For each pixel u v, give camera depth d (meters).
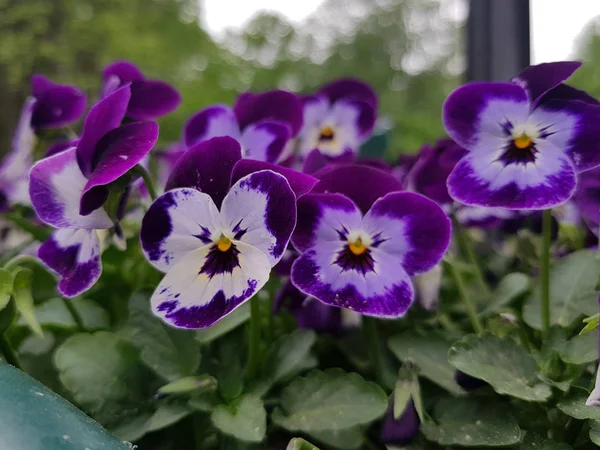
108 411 0.14
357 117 0.24
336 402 0.13
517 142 0.14
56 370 0.18
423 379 0.15
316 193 0.14
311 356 0.16
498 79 0.29
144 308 0.16
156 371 0.15
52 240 0.15
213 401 0.14
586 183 0.18
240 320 0.16
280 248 0.12
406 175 0.20
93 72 1.03
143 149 0.13
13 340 0.18
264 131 0.18
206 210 0.12
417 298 0.18
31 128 0.20
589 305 0.16
